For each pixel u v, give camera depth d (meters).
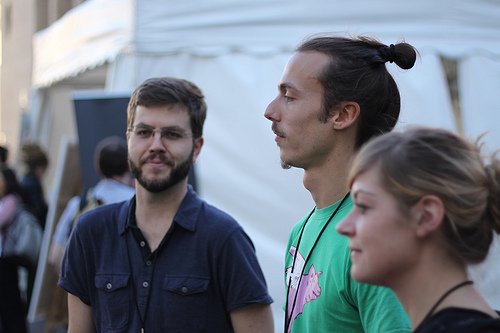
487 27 4.46
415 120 4.14
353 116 1.29
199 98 1.83
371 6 4.23
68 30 5.57
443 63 4.98
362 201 0.85
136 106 1.75
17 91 14.87
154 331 1.58
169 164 1.67
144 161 1.67
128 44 4.22
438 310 0.80
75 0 11.91
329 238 1.26
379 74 1.33
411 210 0.81
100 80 6.98
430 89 4.21
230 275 1.62
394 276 0.84
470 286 0.82
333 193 1.32
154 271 1.62
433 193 0.80
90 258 1.69
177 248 1.64
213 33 4.25
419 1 4.32
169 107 1.71
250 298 1.61
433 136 0.85
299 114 1.32
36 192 5.50
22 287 6.33
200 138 1.83
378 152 0.85
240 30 4.27
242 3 4.27
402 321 1.06
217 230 1.65
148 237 1.67
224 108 4.18
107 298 1.63
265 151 4.11
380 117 1.32
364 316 1.12
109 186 3.13
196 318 1.59
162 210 1.69
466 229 0.81
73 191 4.88
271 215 4.06
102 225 1.71
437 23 4.34
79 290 1.70
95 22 4.84
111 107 4.12
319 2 4.22
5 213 4.32
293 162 1.35
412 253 0.82
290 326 1.36
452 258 0.82
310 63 1.32
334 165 1.32
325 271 1.23
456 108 5.65
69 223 3.80
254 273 1.65
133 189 3.17
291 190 4.07
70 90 7.42
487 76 4.36
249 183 4.10
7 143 15.53
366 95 1.29
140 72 4.16
